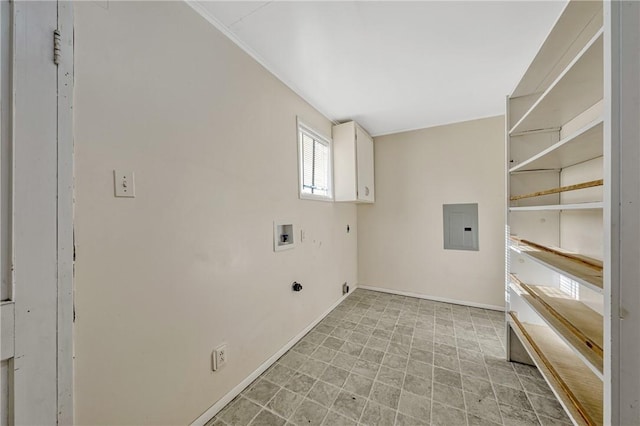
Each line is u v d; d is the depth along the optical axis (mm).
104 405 939
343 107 2564
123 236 1000
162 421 1127
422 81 2078
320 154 2762
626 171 631
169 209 1171
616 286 641
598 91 1185
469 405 1411
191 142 1275
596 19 1025
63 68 694
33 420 622
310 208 2406
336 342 2133
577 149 1195
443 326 2406
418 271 3229
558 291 1705
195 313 1286
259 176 1743
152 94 1107
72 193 718
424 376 1665
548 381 1231
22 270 609
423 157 3184
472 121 2910
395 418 1334
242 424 1312
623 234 634
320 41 1579
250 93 1674
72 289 712
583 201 1494
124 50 1012
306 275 2322
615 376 641
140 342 1054
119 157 989
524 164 1590
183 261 1231
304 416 1356
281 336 1952
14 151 599
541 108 1400
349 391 1538
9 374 587
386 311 2791
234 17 1373
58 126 682
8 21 592
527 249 1675
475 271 2910
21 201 611
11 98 595
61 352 680
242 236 1590
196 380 1283
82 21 887
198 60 1317
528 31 1498
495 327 2377
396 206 3359
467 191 2943
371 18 1391
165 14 1167
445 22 1427
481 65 1854
